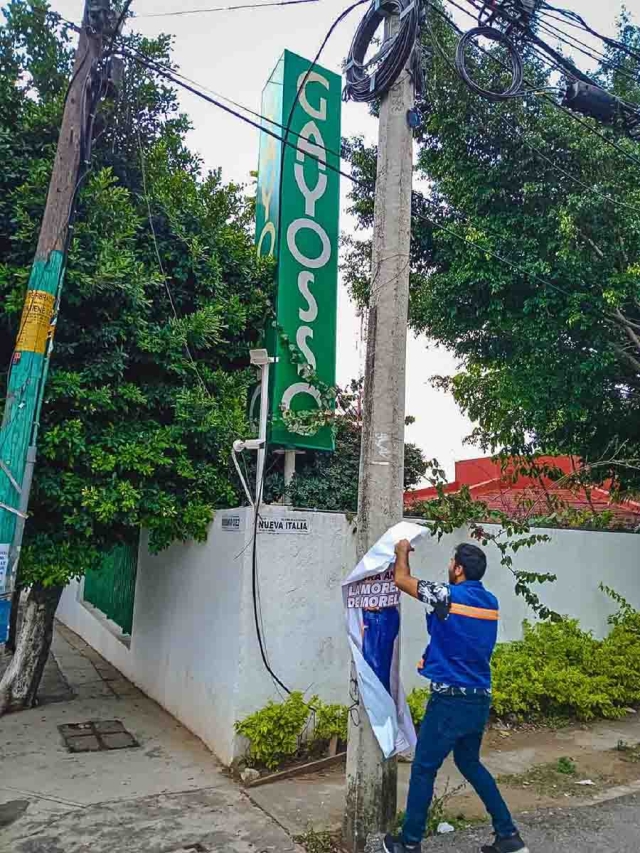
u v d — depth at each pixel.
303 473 9.34
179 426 6.84
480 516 7.23
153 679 8.09
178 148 8.66
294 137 8.55
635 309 9.40
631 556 9.39
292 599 5.96
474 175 9.06
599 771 5.82
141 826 4.49
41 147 6.57
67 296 6.20
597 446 10.95
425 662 4.04
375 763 4.25
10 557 5.08
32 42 7.38
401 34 4.95
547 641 7.84
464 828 4.50
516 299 9.19
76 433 6.08
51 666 10.01
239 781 5.34
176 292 7.38
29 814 4.66
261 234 8.77
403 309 4.80
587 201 8.22
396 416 4.66
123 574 10.49
